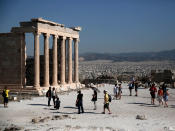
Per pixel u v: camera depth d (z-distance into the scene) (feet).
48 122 94.48
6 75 195.52
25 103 140.56
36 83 185.37
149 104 139.74
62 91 197.36
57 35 207.10
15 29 191.21
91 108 126.62
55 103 131.03
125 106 132.57
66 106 132.57
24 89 185.98
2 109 122.11
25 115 108.78
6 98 127.44
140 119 99.45
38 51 184.96
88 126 86.89
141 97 170.71
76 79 241.14
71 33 230.07
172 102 148.15
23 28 187.62
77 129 81.51
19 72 192.34
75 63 240.32
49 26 196.95
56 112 115.85
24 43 191.72
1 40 195.93
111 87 243.81
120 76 350.23
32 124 91.81
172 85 241.55
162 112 115.44
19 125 90.58
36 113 113.19
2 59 196.24
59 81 227.20
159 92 135.74
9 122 95.66
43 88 187.73
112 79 307.58
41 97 166.91
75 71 240.94
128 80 333.01
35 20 183.11
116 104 139.23
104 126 87.45
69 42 228.22
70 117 102.99
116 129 82.64
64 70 218.59
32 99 156.25
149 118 101.71
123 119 99.55
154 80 296.92
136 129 83.51
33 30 183.93
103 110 120.78
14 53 193.26
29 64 216.74
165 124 90.94
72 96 173.17
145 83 267.80
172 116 106.01
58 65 230.27
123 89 225.35
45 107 128.77
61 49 216.95
